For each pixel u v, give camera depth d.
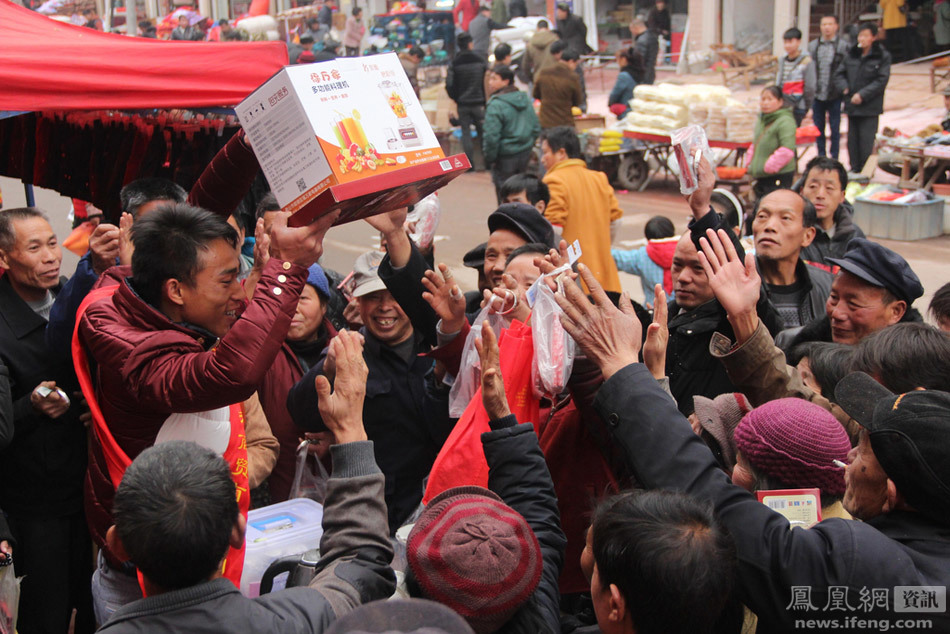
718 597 1.48
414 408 3.01
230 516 1.65
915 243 8.88
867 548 1.60
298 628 1.62
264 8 22.58
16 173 4.84
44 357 3.18
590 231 5.87
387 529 1.90
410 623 1.36
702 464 1.76
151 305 2.23
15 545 3.12
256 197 4.71
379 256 3.29
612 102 12.62
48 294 3.43
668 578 1.46
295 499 2.87
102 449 2.35
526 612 1.65
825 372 2.65
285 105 2.04
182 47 3.50
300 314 3.48
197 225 2.19
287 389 3.28
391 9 22.88
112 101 3.36
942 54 15.77
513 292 2.46
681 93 10.90
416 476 3.03
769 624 1.63
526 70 14.64
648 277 5.68
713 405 2.45
